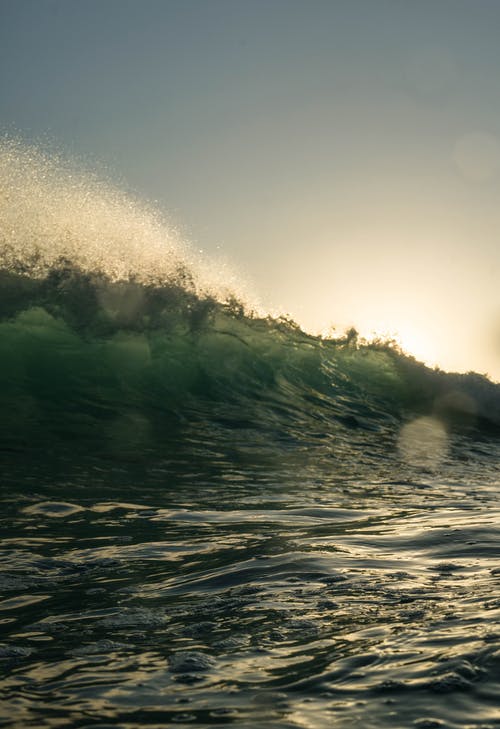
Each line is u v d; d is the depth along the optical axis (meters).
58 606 3.19
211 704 2.07
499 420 12.53
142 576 3.71
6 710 2.06
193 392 10.80
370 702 2.03
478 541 4.23
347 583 3.37
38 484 6.17
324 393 12.09
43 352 10.34
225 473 7.31
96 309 11.23
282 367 12.21
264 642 2.60
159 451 7.96
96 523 5.04
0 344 10.22
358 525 4.99
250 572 3.65
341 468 8.18
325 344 13.17
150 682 2.25
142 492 6.18
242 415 10.35
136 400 9.99
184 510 5.56
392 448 9.88
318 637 2.63
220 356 11.64
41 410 8.96
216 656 2.48
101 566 3.93
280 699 2.08
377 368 13.23
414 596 3.12
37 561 4.02
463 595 3.10
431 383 13.14
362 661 2.34
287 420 10.54
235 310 12.52
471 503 6.30
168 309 11.73
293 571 3.62
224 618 2.92
